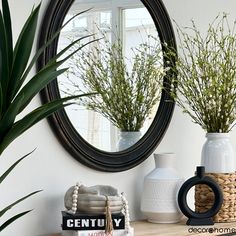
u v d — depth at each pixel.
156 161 2.15
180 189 2.07
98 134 2.06
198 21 2.56
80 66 2.01
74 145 1.97
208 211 2.10
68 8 1.97
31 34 1.38
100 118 2.07
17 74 1.37
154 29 2.30
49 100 1.90
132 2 2.21
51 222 1.93
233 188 2.18
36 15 1.39
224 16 2.56
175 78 2.35
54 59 1.47
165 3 2.40
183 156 2.45
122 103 2.16
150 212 2.10
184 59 2.46
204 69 2.26
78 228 1.75
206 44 2.38
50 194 1.93
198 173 2.09
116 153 2.12
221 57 2.40
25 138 1.86
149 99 2.25
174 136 2.41
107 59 2.11
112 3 2.13
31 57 1.87
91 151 2.03
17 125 1.33
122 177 2.18
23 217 1.85
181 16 2.47
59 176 1.96
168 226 2.05
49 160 1.93
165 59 2.33
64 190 1.97
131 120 2.19
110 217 1.75
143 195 2.13
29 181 1.87
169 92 2.32
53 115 1.91
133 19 2.21
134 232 1.93
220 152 2.19
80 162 2.02
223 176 2.17
